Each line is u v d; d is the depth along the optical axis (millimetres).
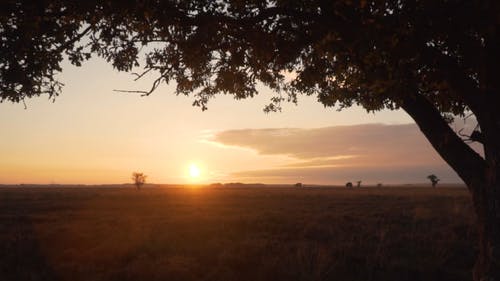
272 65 9195
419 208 37062
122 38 8297
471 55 6828
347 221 29266
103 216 33875
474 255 16406
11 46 7531
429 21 6332
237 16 7707
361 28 6625
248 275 12727
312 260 13352
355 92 9828
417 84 7363
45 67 7957
